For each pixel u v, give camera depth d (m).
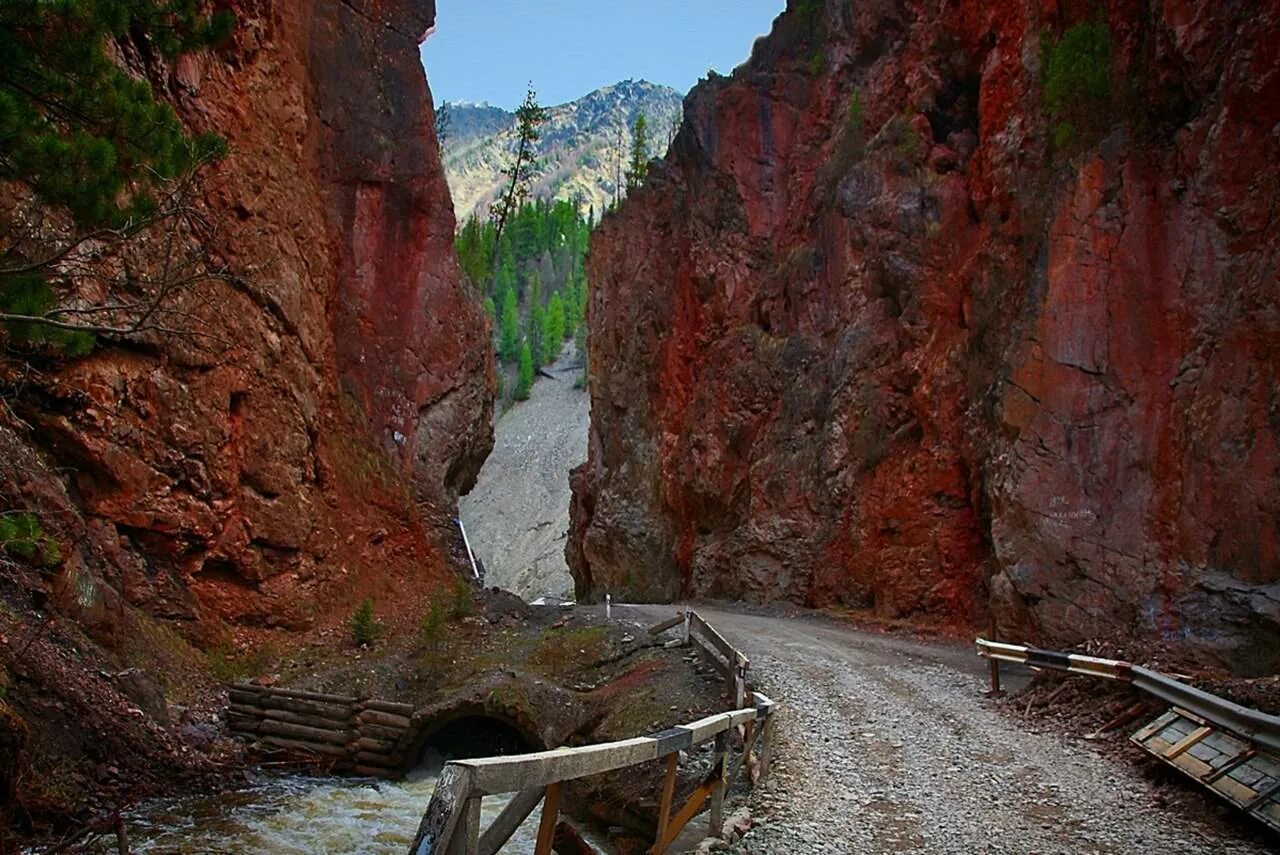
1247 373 17.23
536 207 171.62
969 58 31.06
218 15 9.59
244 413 19.80
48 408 16.19
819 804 8.30
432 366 28.25
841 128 38.75
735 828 7.57
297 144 24.27
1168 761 8.93
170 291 9.21
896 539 27.91
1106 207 20.72
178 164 8.94
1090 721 11.48
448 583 24.92
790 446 34.78
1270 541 16.20
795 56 46.62
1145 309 19.61
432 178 29.08
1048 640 18.89
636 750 5.39
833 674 15.88
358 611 20.19
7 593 12.87
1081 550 19.08
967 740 10.94
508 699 15.36
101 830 10.29
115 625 14.77
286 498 20.31
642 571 46.59
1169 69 20.25
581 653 19.02
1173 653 15.29
